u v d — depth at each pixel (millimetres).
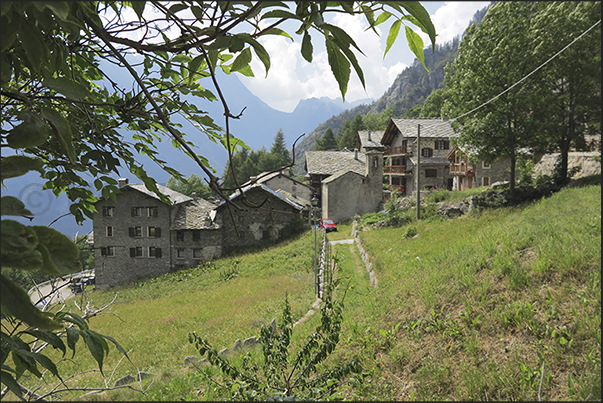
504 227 7203
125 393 4387
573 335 3256
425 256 8844
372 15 686
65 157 1248
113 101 1370
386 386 3521
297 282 10875
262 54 756
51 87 688
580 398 2443
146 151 1386
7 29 670
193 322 8273
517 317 3830
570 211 5898
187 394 4141
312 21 682
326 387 2410
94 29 798
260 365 4637
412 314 5074
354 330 5160
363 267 12469
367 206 27531
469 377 3232
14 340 833
